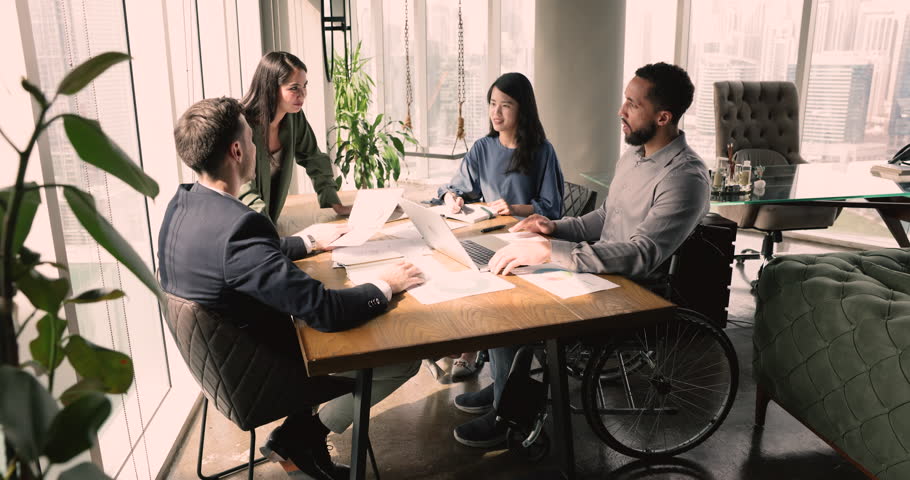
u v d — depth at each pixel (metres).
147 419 2.50
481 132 5.89
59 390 1.52
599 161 4.96
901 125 4.82
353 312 1.63
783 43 5.16
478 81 5.75
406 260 2.12
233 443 2.51
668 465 2.34
